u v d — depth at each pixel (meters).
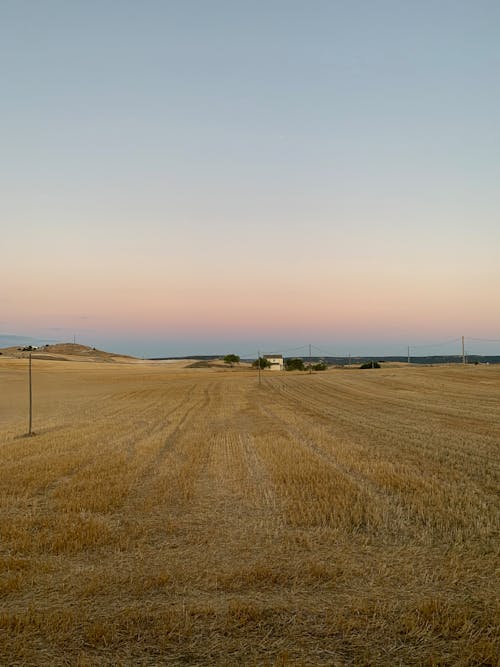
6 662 5.36
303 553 8.45
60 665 5.32
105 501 11.79
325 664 5.29
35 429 27.50
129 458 18.05
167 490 13.00
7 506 11.75
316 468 15.51
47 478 14.57
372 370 109.69
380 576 7.43
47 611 6.44
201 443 21.56
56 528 9.85
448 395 48.22
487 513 10.36
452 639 5.73
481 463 16.05
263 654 5.49
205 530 9.74
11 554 8.52
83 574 7.61
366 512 10.63
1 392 62.34
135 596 6.87
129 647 5.64
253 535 9.41
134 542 9.01
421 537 9.07
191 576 7.51
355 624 6.04
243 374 108.75
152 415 35.03
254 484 13.63
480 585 7.11
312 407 39.12
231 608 6.43
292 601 6.70
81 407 42.78
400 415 31.73
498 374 77.56
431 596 6.79
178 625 6.05
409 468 15.20
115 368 119.56
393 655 5.46
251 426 27.81
